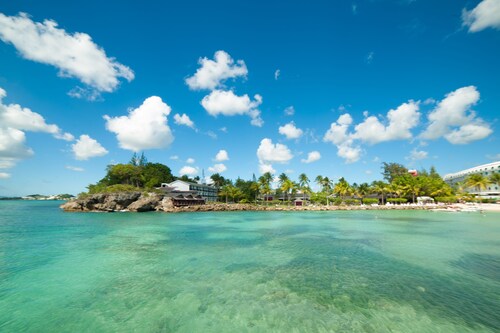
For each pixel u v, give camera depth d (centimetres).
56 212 7300
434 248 2467
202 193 11881
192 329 1062
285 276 1678
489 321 1112
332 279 1616
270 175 11088
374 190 11069
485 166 11981
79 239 2975
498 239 2923
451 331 1041
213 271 1783
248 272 1759
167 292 1429
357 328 1059
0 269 1827
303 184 11444
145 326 1088
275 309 1226
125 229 3838
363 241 2847
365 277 1653
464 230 3638
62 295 1391
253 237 3156
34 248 2484
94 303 1296
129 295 1388
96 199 7669
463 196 10062
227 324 1098
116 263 1977
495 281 1570
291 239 3008
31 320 1138
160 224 4522
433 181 10538
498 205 8400
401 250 2384
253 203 11275
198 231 3666
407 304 1270
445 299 1323
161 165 13138
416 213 6988
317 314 1176
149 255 2227
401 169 13750
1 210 8244
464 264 1923
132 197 7975
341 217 5947
